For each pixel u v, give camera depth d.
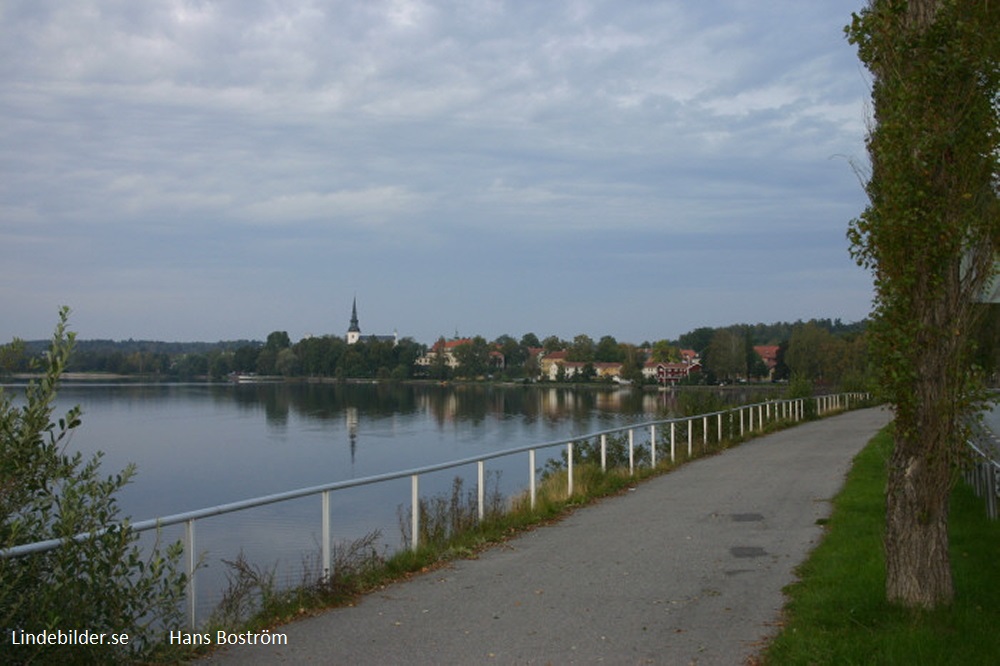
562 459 21.50
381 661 6.26
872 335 6.62
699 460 20.69
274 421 51.84
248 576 7.79
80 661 5.52
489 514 11.89
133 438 38.78
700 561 9.45
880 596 7.04
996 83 6.46
